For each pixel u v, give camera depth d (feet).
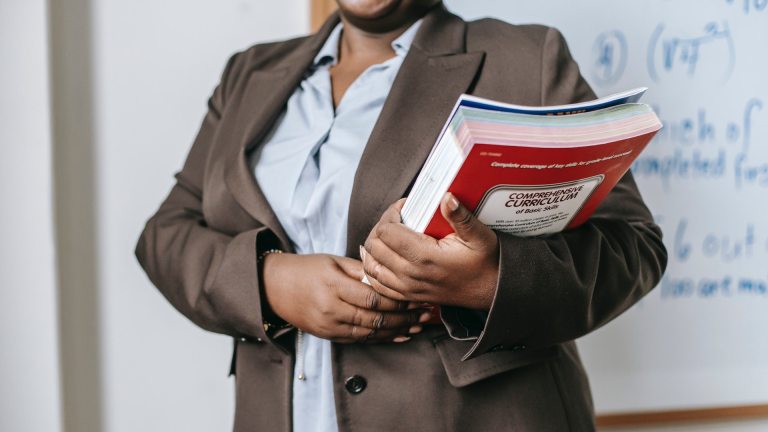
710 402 4.77
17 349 4.51
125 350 4.77
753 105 4.72
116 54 4.70
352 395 2.63
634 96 2.22
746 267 4.75
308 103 2.98
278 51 3.37
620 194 2.79
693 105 4.69
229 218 2.97
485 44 2.85
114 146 4.73
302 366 2.78
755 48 4.71
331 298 2.48
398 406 2.59
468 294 2.25
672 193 4.71
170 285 2.96
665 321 4.74
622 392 4.73
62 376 4.66
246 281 2.66
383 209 2.56
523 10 4.56
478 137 1.91
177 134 4.76
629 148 2.15
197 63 4.75
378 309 2.46
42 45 4.48
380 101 2.83
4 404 4.50
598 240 2.47
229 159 2.98
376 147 2.62
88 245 4.73
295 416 2.80
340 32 3.22
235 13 4.75
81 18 4.67
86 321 4.74
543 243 2.30
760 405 4.78
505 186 2.07
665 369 4.75
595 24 4.61
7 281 4.49
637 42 4.64
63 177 4.68
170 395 4.81
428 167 2.15
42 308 4.52
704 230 4.74
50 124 4.51
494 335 2.29
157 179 4.76
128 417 4.78
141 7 4.71
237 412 2.98
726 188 4.73
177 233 3.07
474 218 2.12
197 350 4.82
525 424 2.59
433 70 2.75
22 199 4.50
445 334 2.58
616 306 2.55
